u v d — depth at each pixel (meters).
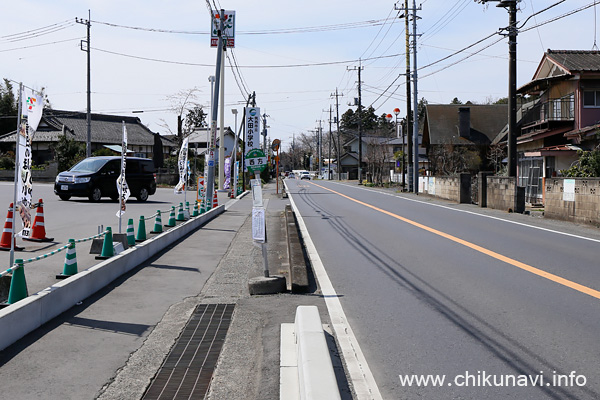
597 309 6.48
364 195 32.09
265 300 7.36
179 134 60.22
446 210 20.50
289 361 4.92
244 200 31.48
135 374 4.75
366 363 4.88
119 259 8.63
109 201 23.53
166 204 22.78
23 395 4.20
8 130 68.00
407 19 34.16
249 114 18.48
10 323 5.29
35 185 39.28
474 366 4.78
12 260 7.36
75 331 5.83
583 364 4.77
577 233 13.30
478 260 9.81
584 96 26.41
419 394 4.21
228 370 4.90
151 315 6.61
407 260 10.01
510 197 19.56
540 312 6.39
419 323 6.08
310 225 15.98
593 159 20.80
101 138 58.09
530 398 4.11
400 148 81.50
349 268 9.38
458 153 45.09
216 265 9.95
